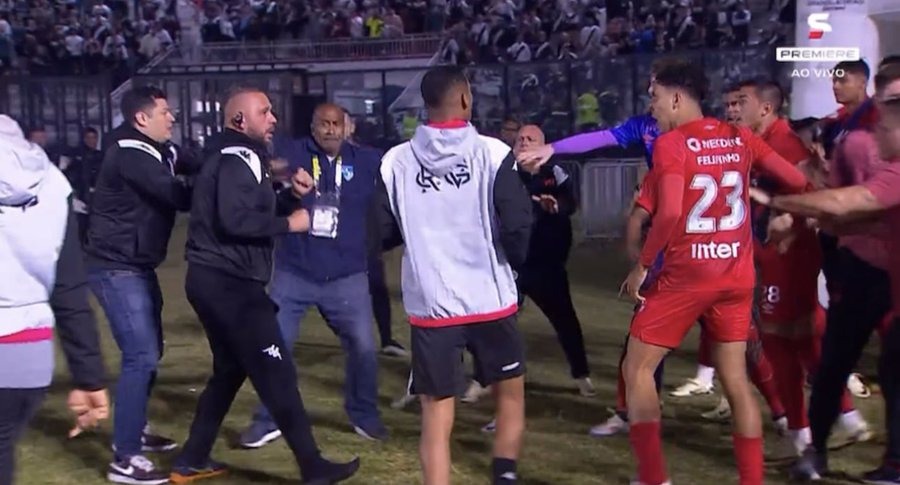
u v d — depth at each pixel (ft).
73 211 11.69
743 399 14.82
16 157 10.80
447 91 14.07
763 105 17.51
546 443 19.07
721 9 70.44
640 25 72.69
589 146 18.04
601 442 19.11
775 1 71.41
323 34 83.92
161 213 17.24
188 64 82.48
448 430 14.57
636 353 14.80
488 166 14.03
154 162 16.83
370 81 65.31
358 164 19.03
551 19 78.13
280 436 19.40
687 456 18.29
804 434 17.24
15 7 90.07
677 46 68.18
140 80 66.33
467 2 83.97
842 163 16.16
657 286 14.65
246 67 80.07
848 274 16.25
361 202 19.03
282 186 18.24
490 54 74.74
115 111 67.36
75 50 81.15
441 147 13.99
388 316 26.91
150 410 21.76
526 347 27.71
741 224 14.52
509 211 13.96
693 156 14.33
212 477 17.46
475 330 14.33
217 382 17.15
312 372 25.32
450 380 14.30
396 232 14.48
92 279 17.12
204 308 16.11
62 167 50.42
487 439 19.36
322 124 18.70
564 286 21.85
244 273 16.02
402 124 64.34
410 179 14.20
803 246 16.93
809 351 17.61
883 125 14.57
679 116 14.76
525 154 17.89
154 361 17.51
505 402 14.84
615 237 48.57
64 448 19.27
